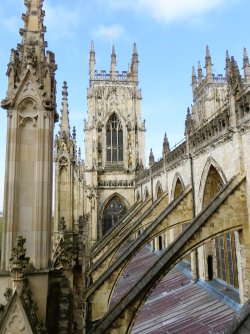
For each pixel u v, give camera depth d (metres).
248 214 34.12
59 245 31.06
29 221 20.70
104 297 39.81
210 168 43.66
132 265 79.75
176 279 55.50
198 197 48.28
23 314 16.86
